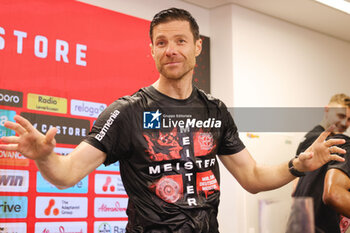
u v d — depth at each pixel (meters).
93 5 3.39
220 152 1.63
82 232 3.12
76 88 3.20
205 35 4.26
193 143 1.48
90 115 3.26
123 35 3.55
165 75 1.46
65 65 3.16
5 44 2.88
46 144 1.15
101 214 3.24
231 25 4.13
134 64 3.59
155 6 3.88
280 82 4.48
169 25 1.44
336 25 4.77
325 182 2.61
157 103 1.48
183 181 1.43
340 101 3.15
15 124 1.13
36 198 2.91
